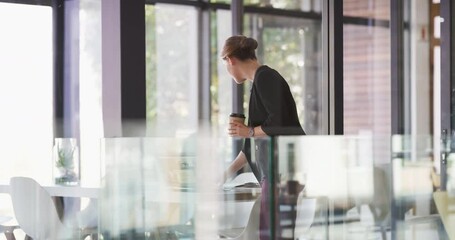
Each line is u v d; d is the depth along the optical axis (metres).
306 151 2.33
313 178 2.35
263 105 3.92
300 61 8.35
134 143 2.45
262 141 2.30
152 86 7.57
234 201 2.37
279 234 2.29
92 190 3.22
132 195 2.44
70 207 3.28
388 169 2.51
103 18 5.13
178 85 7.73
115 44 5.05
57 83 7.04
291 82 8.31
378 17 8.99
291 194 2.31
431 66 9.01
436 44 8.97
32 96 6.88
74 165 3.93
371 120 8.92
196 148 2.42
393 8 9.05
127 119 5.05
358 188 2.44
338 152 2.39
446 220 2.62
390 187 2.51
